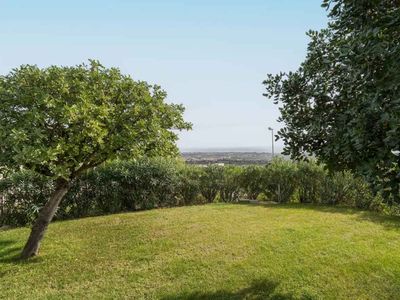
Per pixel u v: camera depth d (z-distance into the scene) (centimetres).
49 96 428
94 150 471
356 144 242
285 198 1041
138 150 487
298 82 326
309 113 325
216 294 380
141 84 515
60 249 532
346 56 256
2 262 477
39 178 748
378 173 236
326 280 415
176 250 525
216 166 1081
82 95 434
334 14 275
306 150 330
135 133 462
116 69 514
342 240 570
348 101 289
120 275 432
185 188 1022
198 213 824
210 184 1058
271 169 1050
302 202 1028
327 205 955
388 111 226
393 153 227
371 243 555
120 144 464
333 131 285
